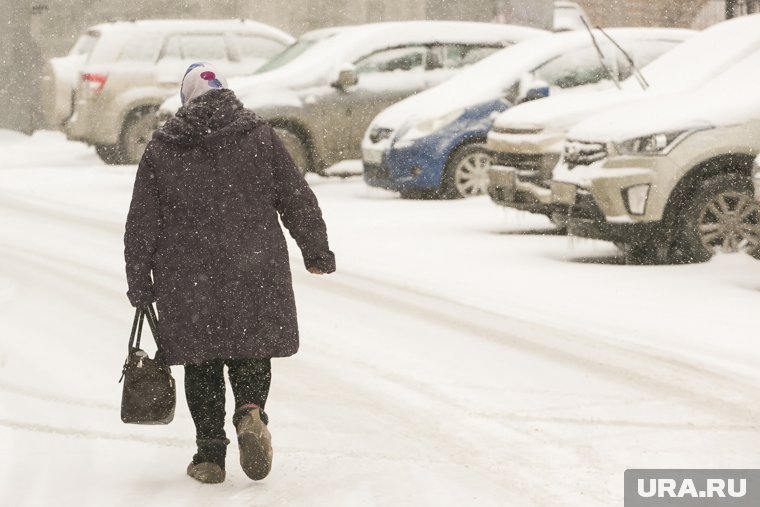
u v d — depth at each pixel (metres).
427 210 36.03
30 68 67.75
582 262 26.69
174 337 12.16
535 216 34.47
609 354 18.05
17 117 67.62
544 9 61.56
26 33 67.50
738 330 19.42
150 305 12.52
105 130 50.56
